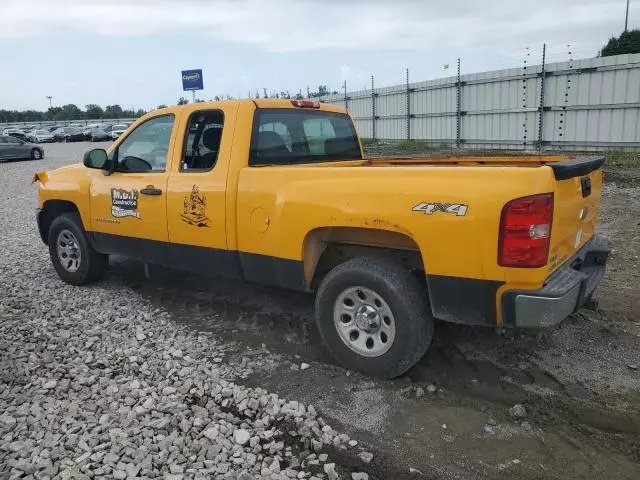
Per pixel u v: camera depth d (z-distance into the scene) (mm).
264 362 4062
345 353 3820
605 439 3018
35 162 26516
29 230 9320
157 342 4430
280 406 3418
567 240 3473
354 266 3646
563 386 3549
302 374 3861
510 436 3070
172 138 4742
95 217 5496
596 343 4125
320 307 3859
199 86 15188
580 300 3326
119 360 4105
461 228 3168
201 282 5996
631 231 7438
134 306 5309
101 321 4926
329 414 3357
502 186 3057
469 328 4426
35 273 6516
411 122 21781
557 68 15211
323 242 4012
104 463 2836
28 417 3293
